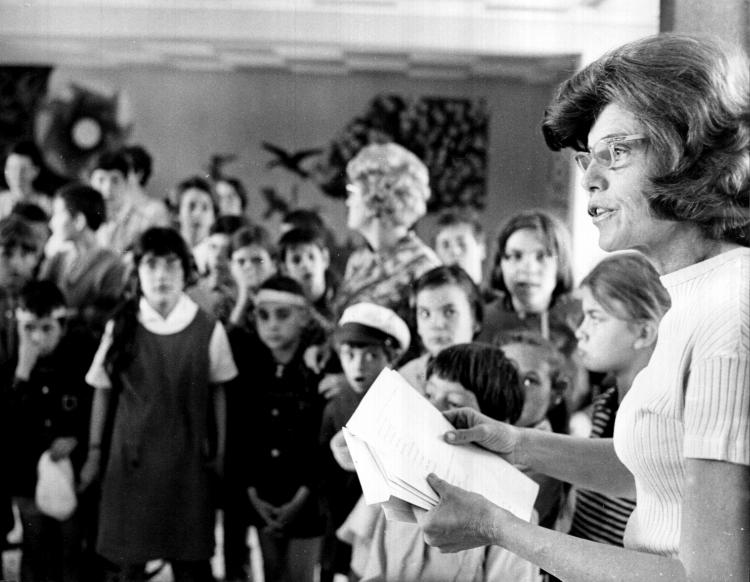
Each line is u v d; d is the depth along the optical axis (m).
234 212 3.57
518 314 3.03
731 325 0.84
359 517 2.79
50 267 3.34
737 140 0.88
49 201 3.57
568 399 2.86
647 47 0.95
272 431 3.04
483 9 3.46
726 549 0.80
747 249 0.89
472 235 3.35
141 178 3.59
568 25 3.40
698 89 0.89
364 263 3.32
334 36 3.57
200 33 3.62
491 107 3.51
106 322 3.18
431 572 2.53
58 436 3.07
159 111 3.75
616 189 0.94
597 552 0.92
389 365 3.04
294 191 3.62
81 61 3.72
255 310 3.19
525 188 3.40
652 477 0.94
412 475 1.12
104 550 3.03
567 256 3.05
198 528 3.02
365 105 3.61
